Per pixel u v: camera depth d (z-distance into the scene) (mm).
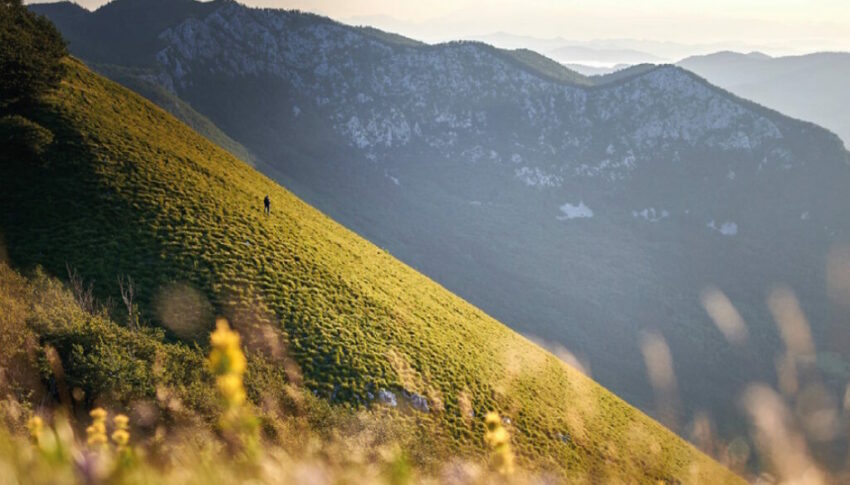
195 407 17641
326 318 52781
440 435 43125
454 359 55625
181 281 50781
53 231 52938
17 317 26094
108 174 63906
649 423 63719
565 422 51906
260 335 47281
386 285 68500
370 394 44750
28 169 60344
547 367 67500
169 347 30000
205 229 61156
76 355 23172
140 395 21328
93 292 45938
